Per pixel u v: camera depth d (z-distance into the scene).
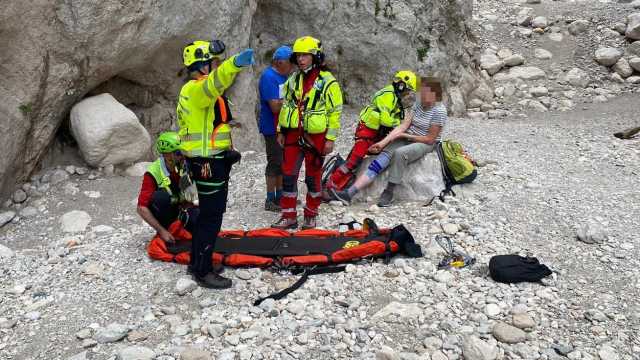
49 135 6.38
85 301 4.41
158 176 4.91
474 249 5.16
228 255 4.84
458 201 6.03
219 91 3.87
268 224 5.76
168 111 7.61
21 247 5.41
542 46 12.48
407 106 8.02
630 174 6.84
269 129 5.83
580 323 4.21
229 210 6.11
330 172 6.44
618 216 5.73
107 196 6.30
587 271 4.84
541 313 4.29
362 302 4.40
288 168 5.40
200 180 4.24
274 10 9.02
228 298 4.44
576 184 6.51
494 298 4.46
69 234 5.60
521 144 7.96
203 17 7.14
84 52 6.17
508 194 6.20
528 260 4.73
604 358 3.83
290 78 5.24
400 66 9.53
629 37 12.08
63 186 6.38
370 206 6.11
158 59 7.03
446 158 6.27
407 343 3.97
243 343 3.92
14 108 5.85
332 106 5.10
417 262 4.93
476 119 9.82
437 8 9.77
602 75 11.58
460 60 10.64
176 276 4.71
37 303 4.38
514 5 14.07
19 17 5.65
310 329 4.06
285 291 4.45
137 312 4.27
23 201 6.15
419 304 4.38
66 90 6.27
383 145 6.11
